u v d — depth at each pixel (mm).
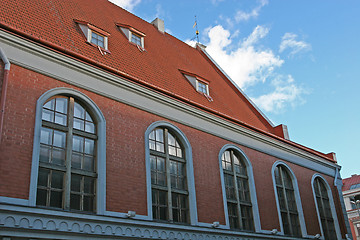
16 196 10242
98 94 13453
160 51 21062
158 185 14383
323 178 24641
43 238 10305
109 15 20359
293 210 21109
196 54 26766
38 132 11297
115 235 11984
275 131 23344
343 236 24000
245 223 17625
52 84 12234
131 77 14625
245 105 24312
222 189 16875
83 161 12461
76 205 11742
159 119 15352
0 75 11000
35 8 14680
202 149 16797
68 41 14148
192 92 18766
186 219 15031
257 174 19312
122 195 12836
